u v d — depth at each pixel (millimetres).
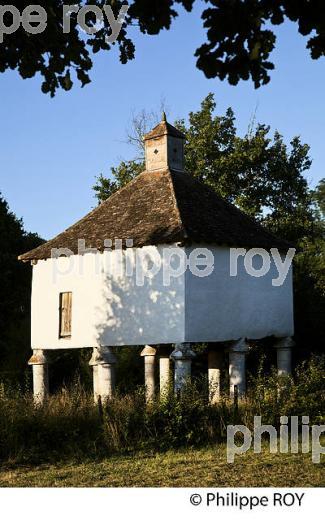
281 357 25344
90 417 17688
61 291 24797
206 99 41000
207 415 18062
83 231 25109
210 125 39719
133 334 22562
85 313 23969
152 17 8508
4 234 41719
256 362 29234
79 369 33375
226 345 23750
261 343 28016
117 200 26078
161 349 27625
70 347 24312
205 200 25406
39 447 16469
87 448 16781
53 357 33719
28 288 40375
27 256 25766
